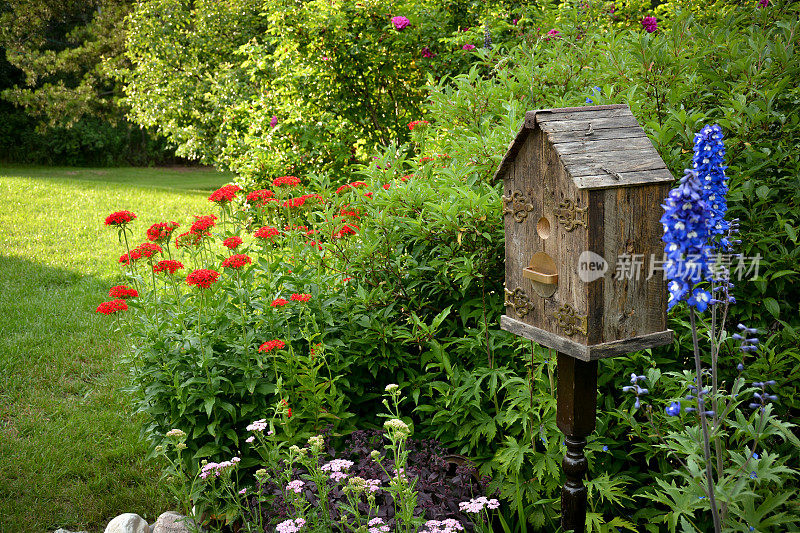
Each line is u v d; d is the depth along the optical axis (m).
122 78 13.79
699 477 1.99
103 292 6.53
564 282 2.15
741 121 2.73
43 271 7.10
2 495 3.47
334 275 3.43
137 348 3.32
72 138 19.62
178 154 11.80
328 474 2.81
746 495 1.98
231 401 3.13
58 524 3.26
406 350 3.37
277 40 7.19
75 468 3.68
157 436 3.12
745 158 2.85
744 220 2.88
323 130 7.10
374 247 3.22
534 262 2.31
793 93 2.91
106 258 7.70
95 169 19.27
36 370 4.86
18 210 9.91
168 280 3.59
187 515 3.03
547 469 2.62
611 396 2.82
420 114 6.89
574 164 2.02
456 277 2.91
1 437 3.99
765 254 2.75
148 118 12.03
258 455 3.11
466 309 3.12
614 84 3.23
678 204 1.72
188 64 12.02
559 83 3.61
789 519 1.95
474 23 6.78
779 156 2.76
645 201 2.09
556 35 4.29
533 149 2.21
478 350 3.08
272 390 3.05
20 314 5.84
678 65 2.96
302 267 3.40
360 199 3.51
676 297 1.77
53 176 16.33
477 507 2.32
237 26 12.10
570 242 2.10
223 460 3.05
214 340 3.15
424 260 3.28
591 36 4.04
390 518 2.51
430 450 2.92
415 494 2.36
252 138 7.52
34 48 17.28
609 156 2.09
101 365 4.96
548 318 2.27
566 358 2.29
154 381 3.18
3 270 7.10
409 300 3.31
